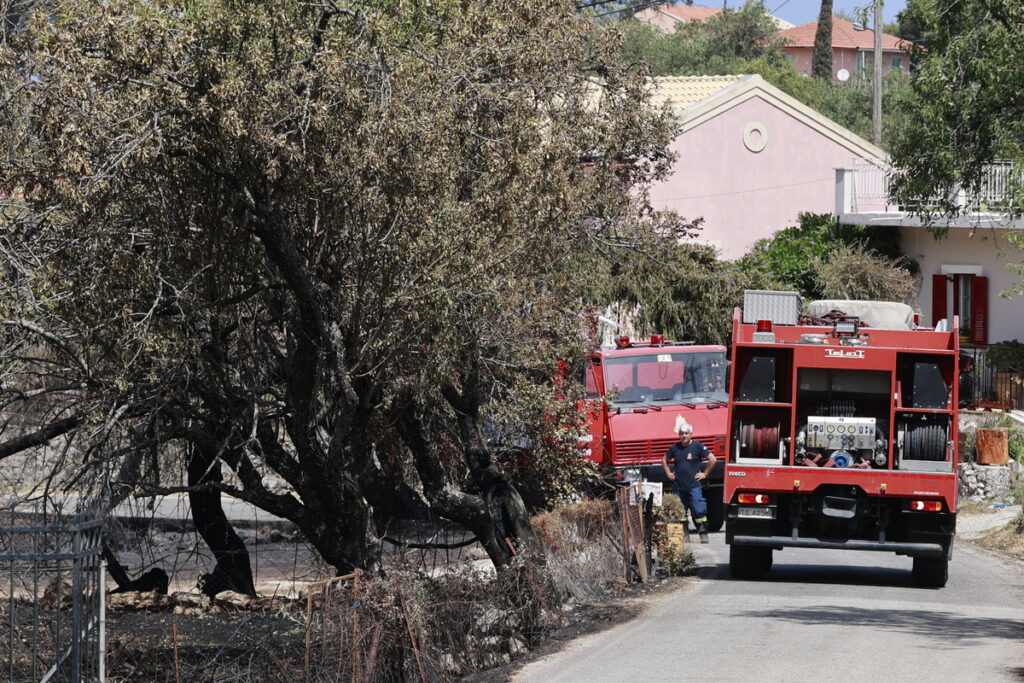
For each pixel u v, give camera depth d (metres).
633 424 41.12
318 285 23.09
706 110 74.31
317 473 24.69
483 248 21.84
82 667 16.97
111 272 21.02
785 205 75.94
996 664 19.58
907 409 30.38
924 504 29.55
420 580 21.41
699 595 28.45
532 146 22.98
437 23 23.72
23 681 18.03
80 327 21.25
